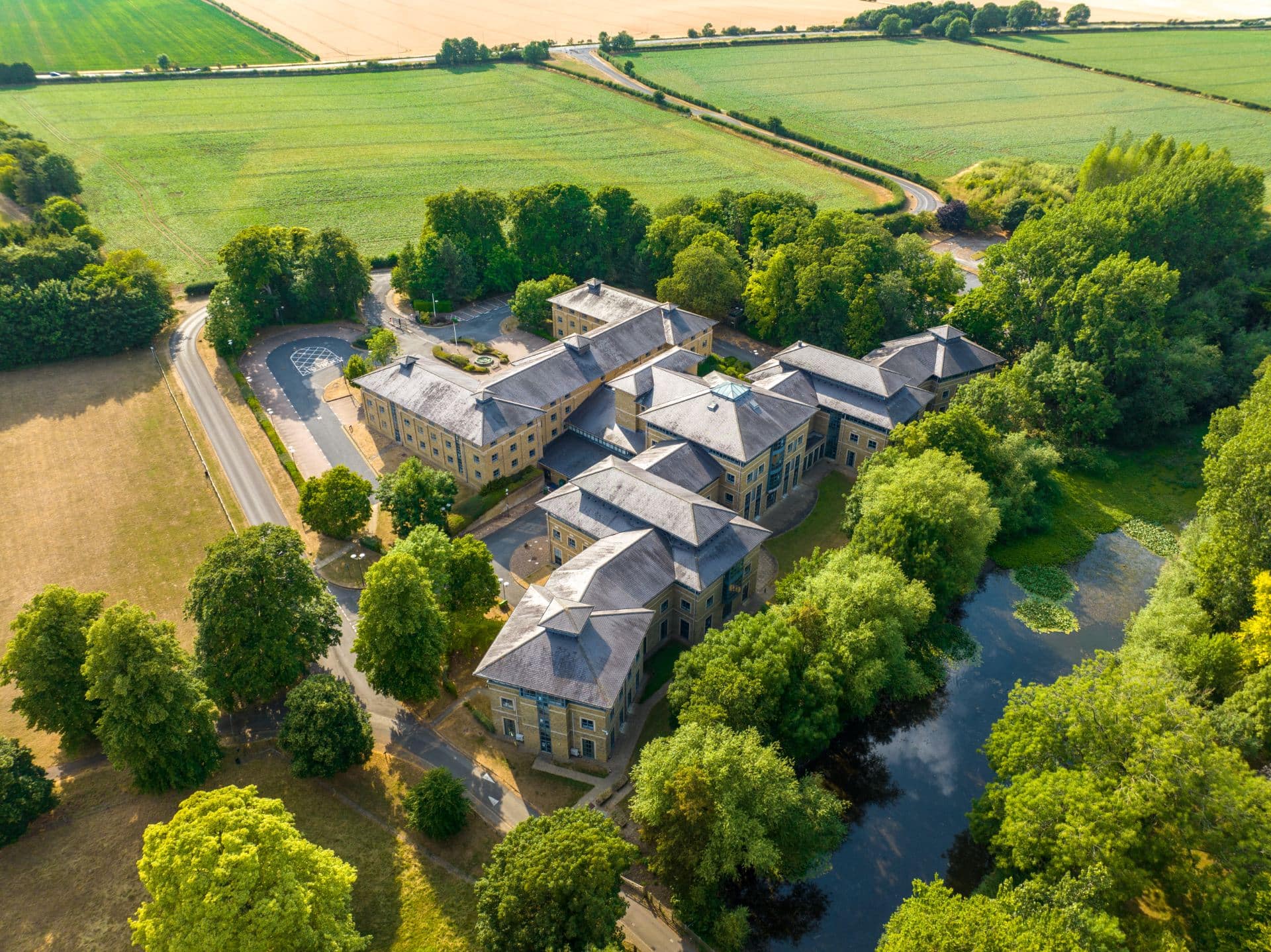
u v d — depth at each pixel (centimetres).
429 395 12962
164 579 10812
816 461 13550
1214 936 6178
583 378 13738
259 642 8481
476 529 11925
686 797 6775
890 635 8562
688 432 11562
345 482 11169
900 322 15588
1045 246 14812
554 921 6141
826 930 7300
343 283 17388
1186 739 6569
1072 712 7094
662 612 9638
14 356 15325
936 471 10169
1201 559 9669
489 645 9906
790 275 16012
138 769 7650
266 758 8550
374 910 7125
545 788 8231
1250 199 15688
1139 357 13488
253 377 15650
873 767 8838
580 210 19050
